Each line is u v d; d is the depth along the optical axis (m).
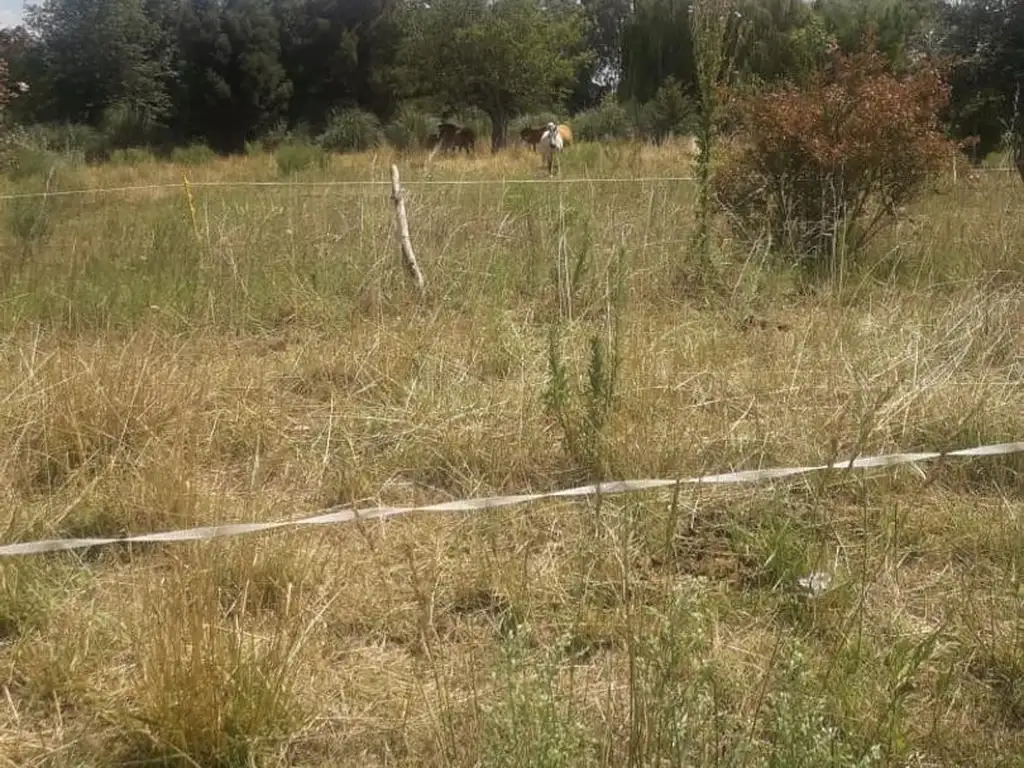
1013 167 10.95
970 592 3.11
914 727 2.58
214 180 18.12
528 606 3.16
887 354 4.96
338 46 47.56
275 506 3.93
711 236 7.40
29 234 9.77
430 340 5.56
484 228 7.91
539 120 32.81
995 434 4.23
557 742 2.17
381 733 2.68
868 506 3.82
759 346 5.48
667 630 2.60
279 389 5.20
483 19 32.56
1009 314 5.63
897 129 7.65
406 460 4.27
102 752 2.61
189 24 45.22
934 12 19.70
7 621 3.15
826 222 7.70
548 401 4.36
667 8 30.05
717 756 2.25
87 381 4.52
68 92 40.41
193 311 6.51
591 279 6.48
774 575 3.39
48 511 3.74
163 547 3.60
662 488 3.82
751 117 8.06
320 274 6.94
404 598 3.28
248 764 2.53
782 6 23.17
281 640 2.86
